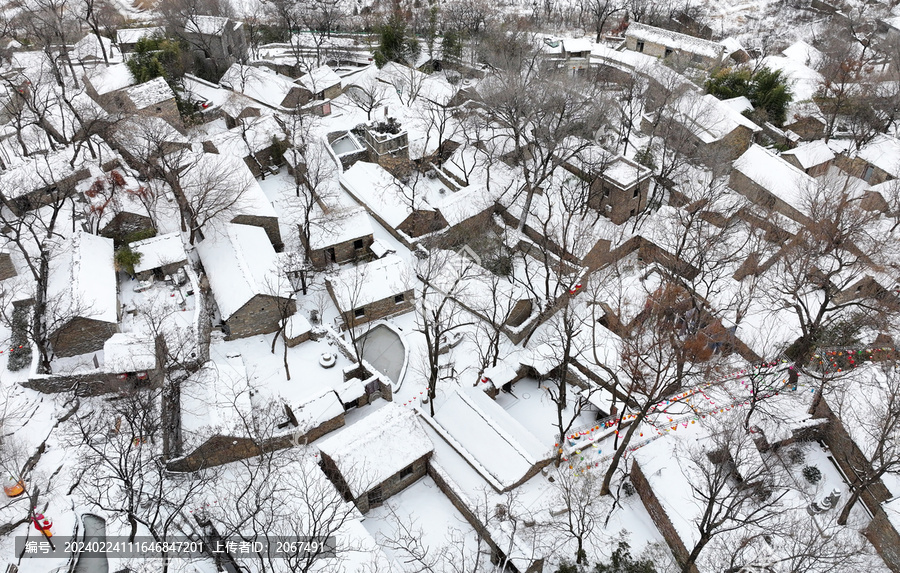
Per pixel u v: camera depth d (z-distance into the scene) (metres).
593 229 71.06
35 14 99.44
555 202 74.00
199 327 55.94
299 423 50.44
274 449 49.53
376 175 75.44
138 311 58.09
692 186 78.25
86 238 59.25
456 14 120.12
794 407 54.88
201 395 50.69
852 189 81.44
